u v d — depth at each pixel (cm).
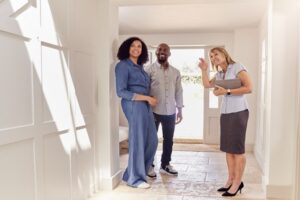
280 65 286
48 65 218
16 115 180
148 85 333
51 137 223
